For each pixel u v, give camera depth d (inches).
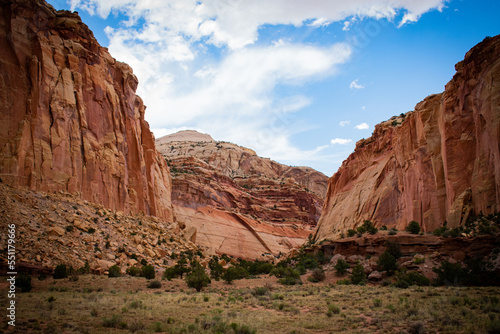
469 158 1952.5
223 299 1200.2
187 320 825.5
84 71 2418.8
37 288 1250.6
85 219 2017.7
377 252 1958.7
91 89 2434.8
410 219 2336.4
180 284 1691.7
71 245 1745.8
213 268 2129.7
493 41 1914.4
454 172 1994.3
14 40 2022.6
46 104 2081.7
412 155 2502.5
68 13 2452.0
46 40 2209.6
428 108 2393.0
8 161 1834.4
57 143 2071.9
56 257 1584.6
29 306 887.7
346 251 2182.6
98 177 2340.1
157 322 746.2
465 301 937.5
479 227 1636.3
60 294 1138.0
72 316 813.9
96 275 1609.3
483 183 1793.8
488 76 1840.6
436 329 710.5
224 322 773.9
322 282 1866.4
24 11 2110.0
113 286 1449.3
